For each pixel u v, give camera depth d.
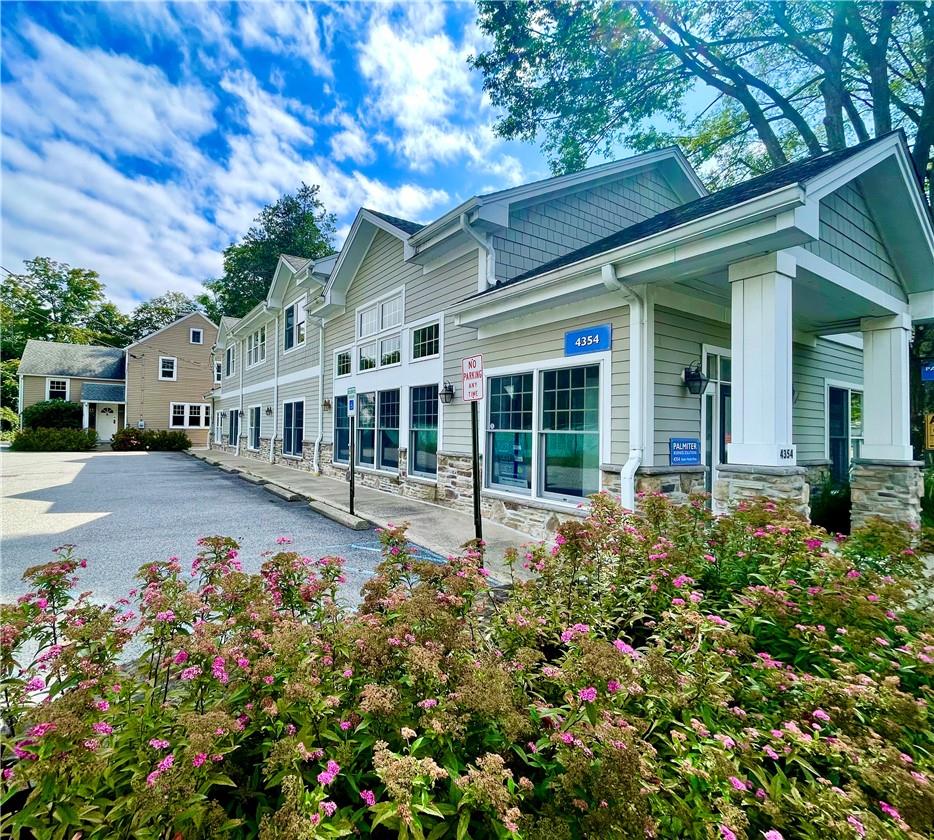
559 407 5.99
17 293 33.69
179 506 8.29
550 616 2.56
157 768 1.33
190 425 27.94
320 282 12.48
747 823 1.32
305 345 14.27
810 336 8.02
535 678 1.96
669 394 5.30
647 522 3.47
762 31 11.57
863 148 4.39
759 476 3.97
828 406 8.92
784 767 1.62
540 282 5.52
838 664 2.03
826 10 10.61
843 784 1.58
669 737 1.72
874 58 10.29
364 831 1.35
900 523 3.40
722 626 2.14
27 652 2.98
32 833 1.33
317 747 1.54
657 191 9.55
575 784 1.34
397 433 9.65
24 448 22.31
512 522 6.46
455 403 7.80
